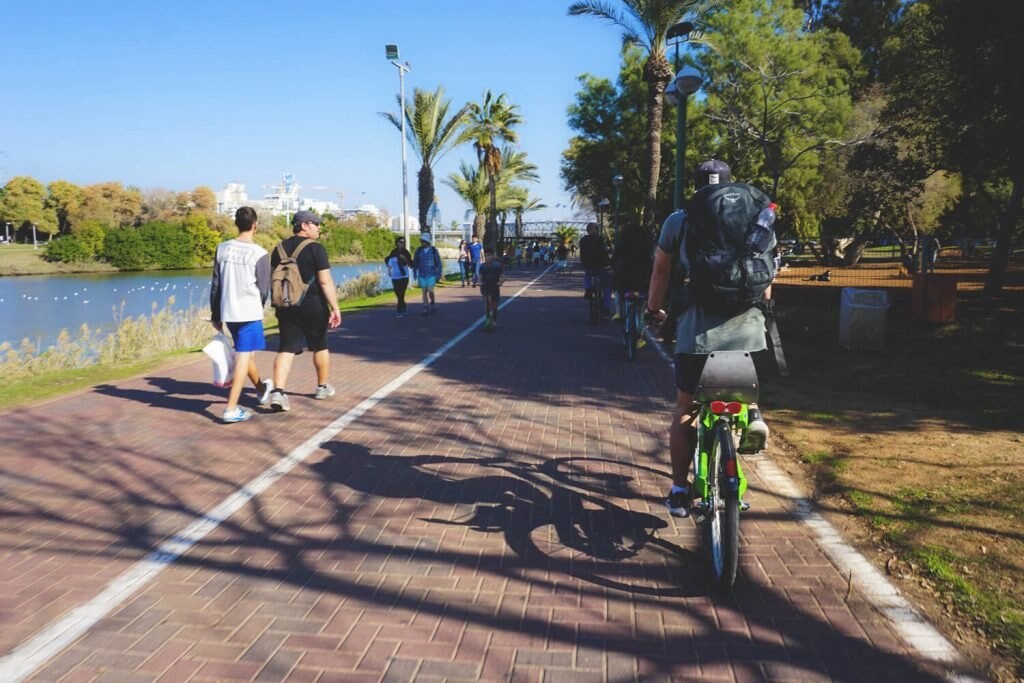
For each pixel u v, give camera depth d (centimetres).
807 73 3447
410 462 572
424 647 314
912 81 2262
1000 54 1217
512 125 4644
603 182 4319
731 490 347
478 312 1830
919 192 2844
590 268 1521
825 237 2845
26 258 6444
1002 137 1359
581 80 4262
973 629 322
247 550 413
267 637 322
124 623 334
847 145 3419
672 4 2164
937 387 803
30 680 290
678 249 382
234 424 692
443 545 418
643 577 379
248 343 696
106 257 6338
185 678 292
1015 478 502
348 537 430
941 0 1366
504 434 654
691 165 3728
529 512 470
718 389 357
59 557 405
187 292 3180
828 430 640
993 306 1488
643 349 1168
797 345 1108
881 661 301
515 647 314
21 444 626
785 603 349
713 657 306
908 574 374
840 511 460
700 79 1320
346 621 336
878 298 1049
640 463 570
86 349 1225
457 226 8112
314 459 580
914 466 534
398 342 1270
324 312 771
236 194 14762
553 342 1262
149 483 525
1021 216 2677
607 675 294
